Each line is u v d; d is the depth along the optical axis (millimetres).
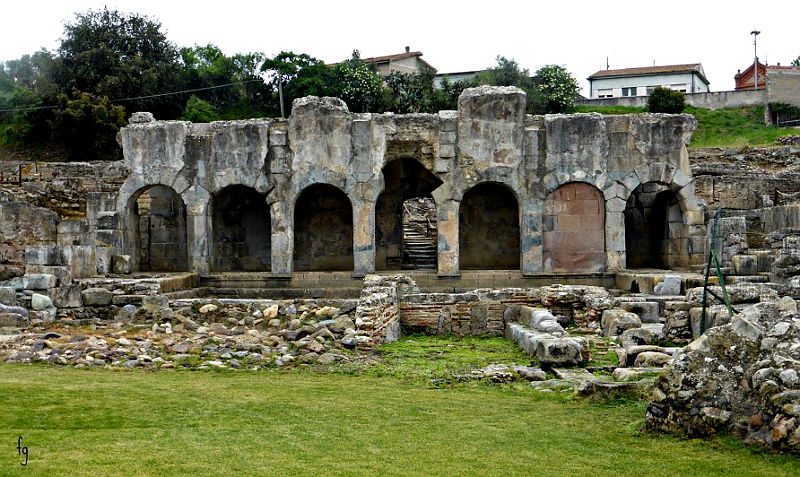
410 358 18547
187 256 32281
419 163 31938
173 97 62719
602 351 18797
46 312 22922
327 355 17953
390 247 32500
